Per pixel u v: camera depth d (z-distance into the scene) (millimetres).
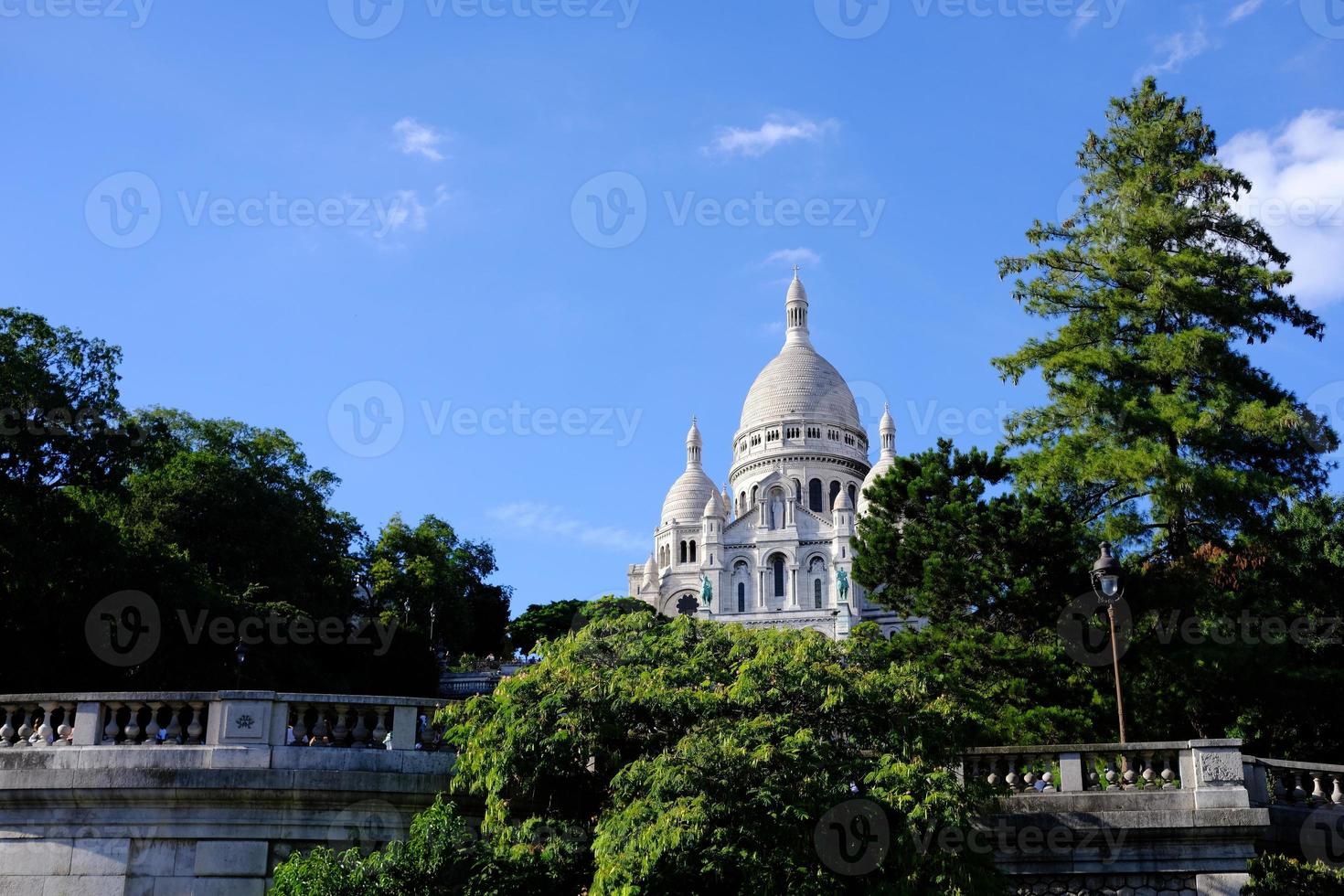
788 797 23406
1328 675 39969
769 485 199750
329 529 95375
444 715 25609
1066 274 50312
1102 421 46031
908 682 26281
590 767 25922
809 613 177625
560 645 28969
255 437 97250
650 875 22766
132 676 56875
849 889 23641
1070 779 26594
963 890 23281
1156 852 25609
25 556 51719
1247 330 47875
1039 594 43219
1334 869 26172
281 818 24844
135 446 63844
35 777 24594
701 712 25422
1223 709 40625
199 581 66812
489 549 142875
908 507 47438
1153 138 50062
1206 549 44844
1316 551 43969
